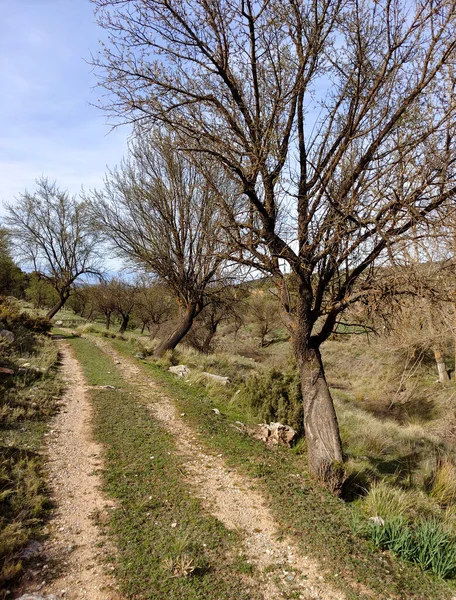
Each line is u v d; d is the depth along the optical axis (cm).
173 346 1488
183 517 403
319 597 305
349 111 507
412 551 374
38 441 559
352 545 378
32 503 389
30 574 298
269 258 541
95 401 797
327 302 576
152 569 317
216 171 834
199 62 492
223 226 524
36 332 1666
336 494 502
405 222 432
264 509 438
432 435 1058
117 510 404
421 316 447
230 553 352
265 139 493
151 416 731
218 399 922
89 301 3794
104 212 1394
